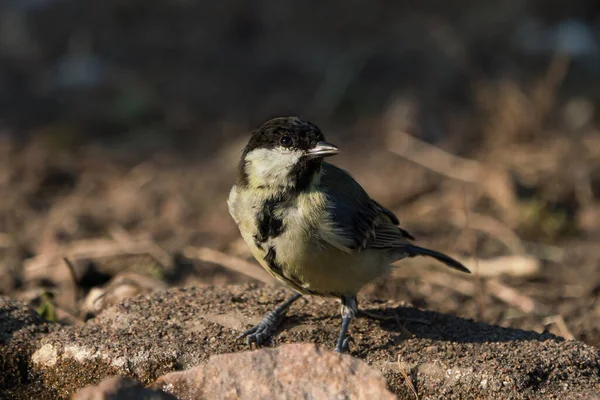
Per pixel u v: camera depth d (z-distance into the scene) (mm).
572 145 14727
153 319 7617
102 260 10953
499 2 20766
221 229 12234
